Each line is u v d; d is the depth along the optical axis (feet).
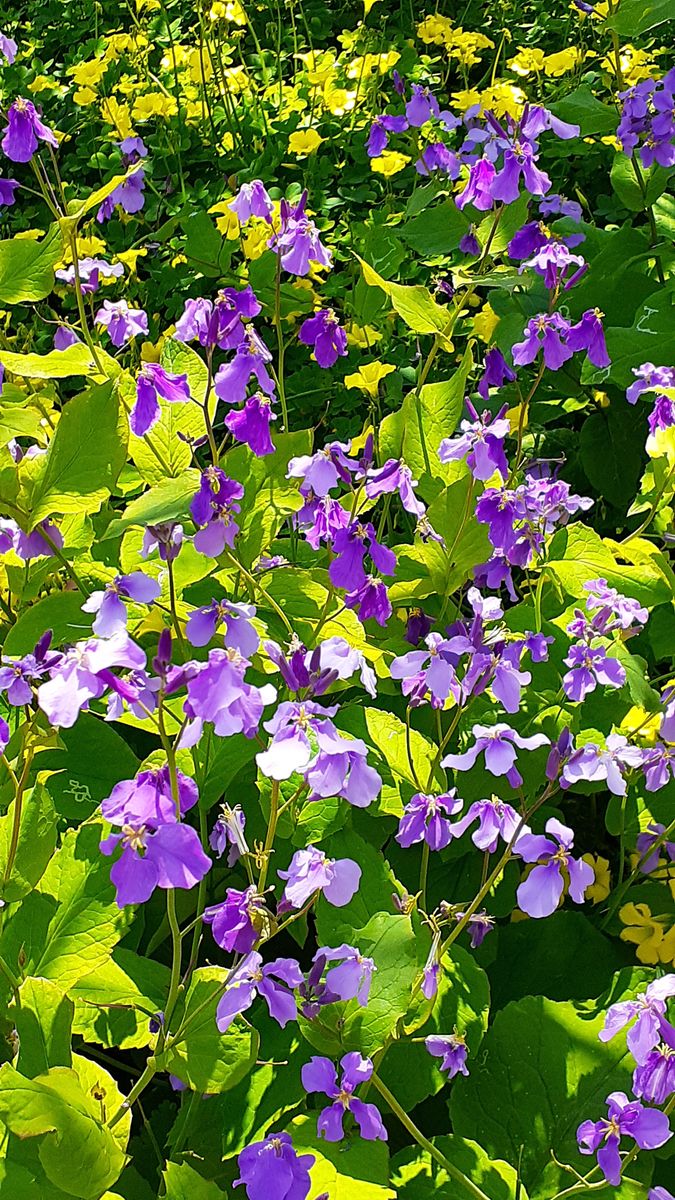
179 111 3.93
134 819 1.07
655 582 1.84
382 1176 1.24
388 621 1.98
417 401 1.95
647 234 2.80
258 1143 1.16
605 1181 1.31
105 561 1.89
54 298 3.49
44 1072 1.27
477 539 1.84
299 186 3.38
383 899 1.52
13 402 1.73
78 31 5.03
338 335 2.01
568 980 1.81
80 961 1.40
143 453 1.71
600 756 1.39
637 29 2.49
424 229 2.44
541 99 3.83
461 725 1.88
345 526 1.68
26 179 4.19
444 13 4.93
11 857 1.39
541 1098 1.54
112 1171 1.20
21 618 1.59
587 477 2.79
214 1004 1.31
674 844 1.85
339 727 1.72
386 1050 1.51
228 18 4.14
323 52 4.24
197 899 1.79
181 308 3.16
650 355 2.29
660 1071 1.25
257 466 1.70
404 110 3.85
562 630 1.92
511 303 2.52
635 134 2.56
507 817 1.40
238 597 1.79
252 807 1.81
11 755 1.71
